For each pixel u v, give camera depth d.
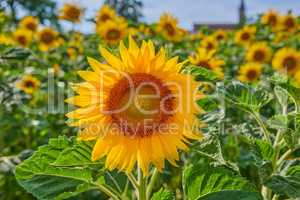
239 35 4.66
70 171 0.98
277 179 1.04
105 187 1.04
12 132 2.15
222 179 0.97
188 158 1.75
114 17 3.68
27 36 3.59
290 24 4.84
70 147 0.96
